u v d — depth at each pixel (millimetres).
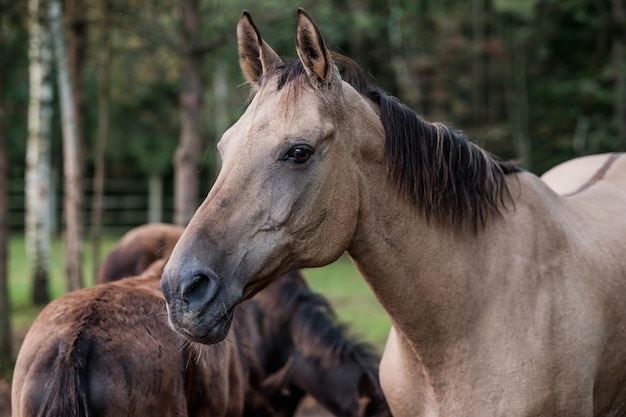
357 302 10617
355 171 2465
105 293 3125
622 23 11938
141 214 22344
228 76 12195
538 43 16234
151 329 3027
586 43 15633
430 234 2619
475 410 2621
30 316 9305
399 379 2861
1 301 6652
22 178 21859
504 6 13031
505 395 2586
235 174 2293
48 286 10258
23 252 16391
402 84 16656
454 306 2639
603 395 2908
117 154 22172
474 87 16938
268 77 2467
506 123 16578
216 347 3426
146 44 10422
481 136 16188
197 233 2213
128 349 2898
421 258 2611
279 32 8836
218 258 2207
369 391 4008
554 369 2625
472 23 16781
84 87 12344
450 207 2641
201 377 3240
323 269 14352
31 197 10523
